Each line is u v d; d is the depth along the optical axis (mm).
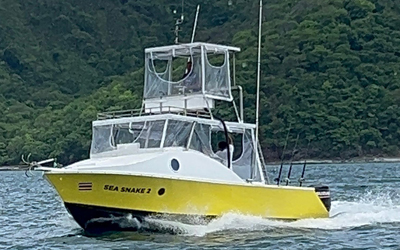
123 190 48062
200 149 51344
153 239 48688
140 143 51188
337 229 53906
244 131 54062
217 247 46406
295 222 53656
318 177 147250
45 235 54844
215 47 52781
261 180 54438
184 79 52281
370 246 48000
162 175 48062
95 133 52906
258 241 48406
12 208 84438
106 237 49812
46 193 116625
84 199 48438
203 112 52312
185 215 49406
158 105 52719
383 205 69000
